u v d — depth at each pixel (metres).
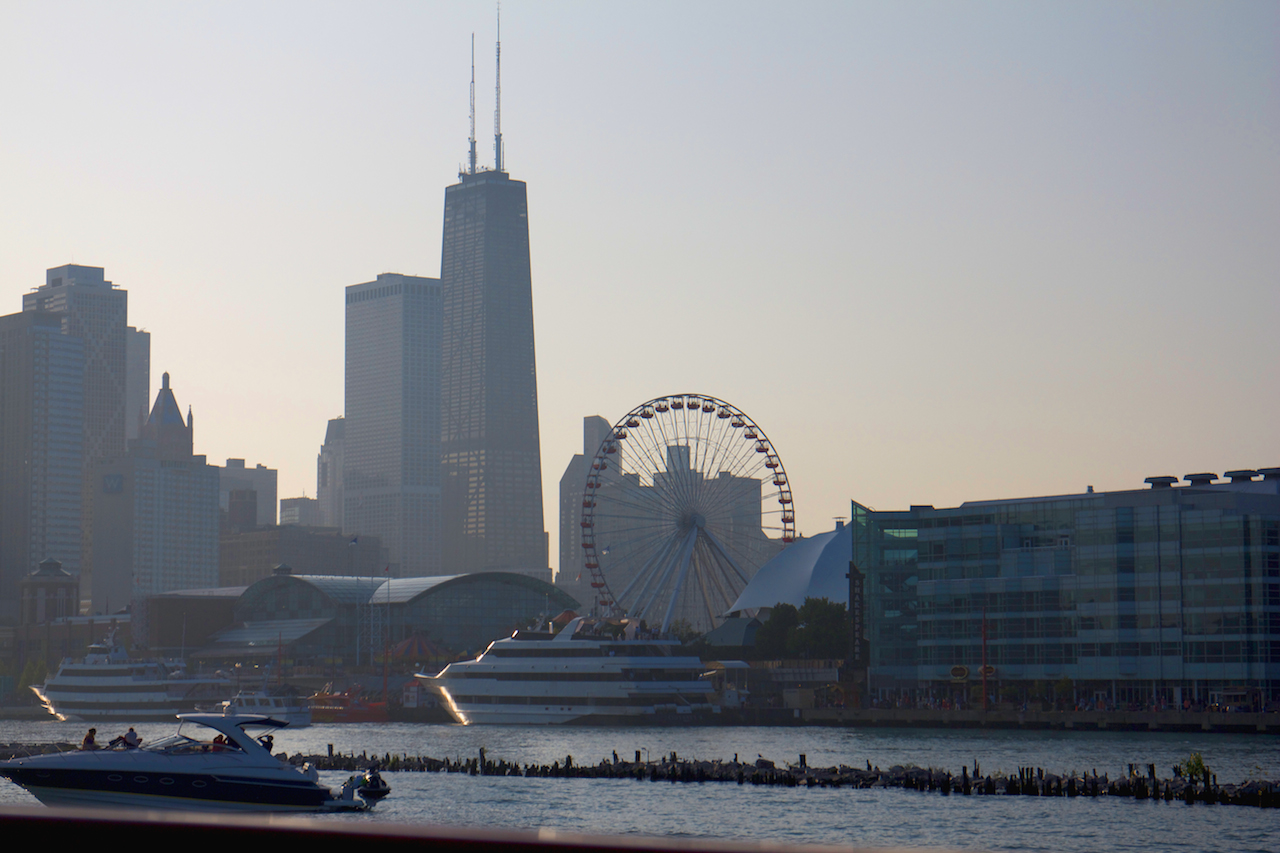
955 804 118.44
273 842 6.67
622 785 135.38
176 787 94.44
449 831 6.62
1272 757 159.25
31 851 6.79
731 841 6.80
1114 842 97.69
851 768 137.25
